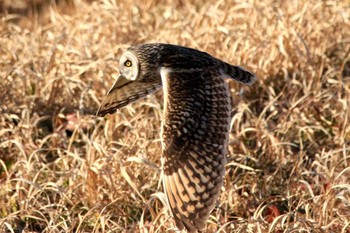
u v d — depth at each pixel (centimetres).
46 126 1761
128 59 1231
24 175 1557
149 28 2152
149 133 1675
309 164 1616
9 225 1396
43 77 1842
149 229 1378
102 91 1819
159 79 1227
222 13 2108
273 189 1537
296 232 1350
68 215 1456
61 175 1576
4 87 1784
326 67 1880
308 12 2034
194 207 1118
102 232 1388
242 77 1198
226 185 1495
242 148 1616
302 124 1705
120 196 1491
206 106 1135
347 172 1524
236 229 1371
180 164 1122
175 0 2414
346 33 2002
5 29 2256
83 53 1958
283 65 1856
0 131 1658
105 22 2127
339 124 1694
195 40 1952
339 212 1412
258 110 1777
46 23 2553
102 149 1560
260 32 1969
